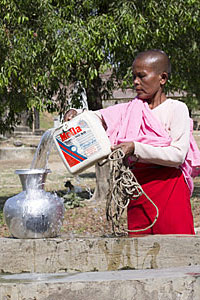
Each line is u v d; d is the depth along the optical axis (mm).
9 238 2891
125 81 9125
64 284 2264
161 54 3219
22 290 2254
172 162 2971
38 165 3152
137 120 3109
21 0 8406
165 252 2732
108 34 8602
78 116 3006
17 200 2912
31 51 8445
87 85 10094
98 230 7793
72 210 10031
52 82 9500
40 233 2857
